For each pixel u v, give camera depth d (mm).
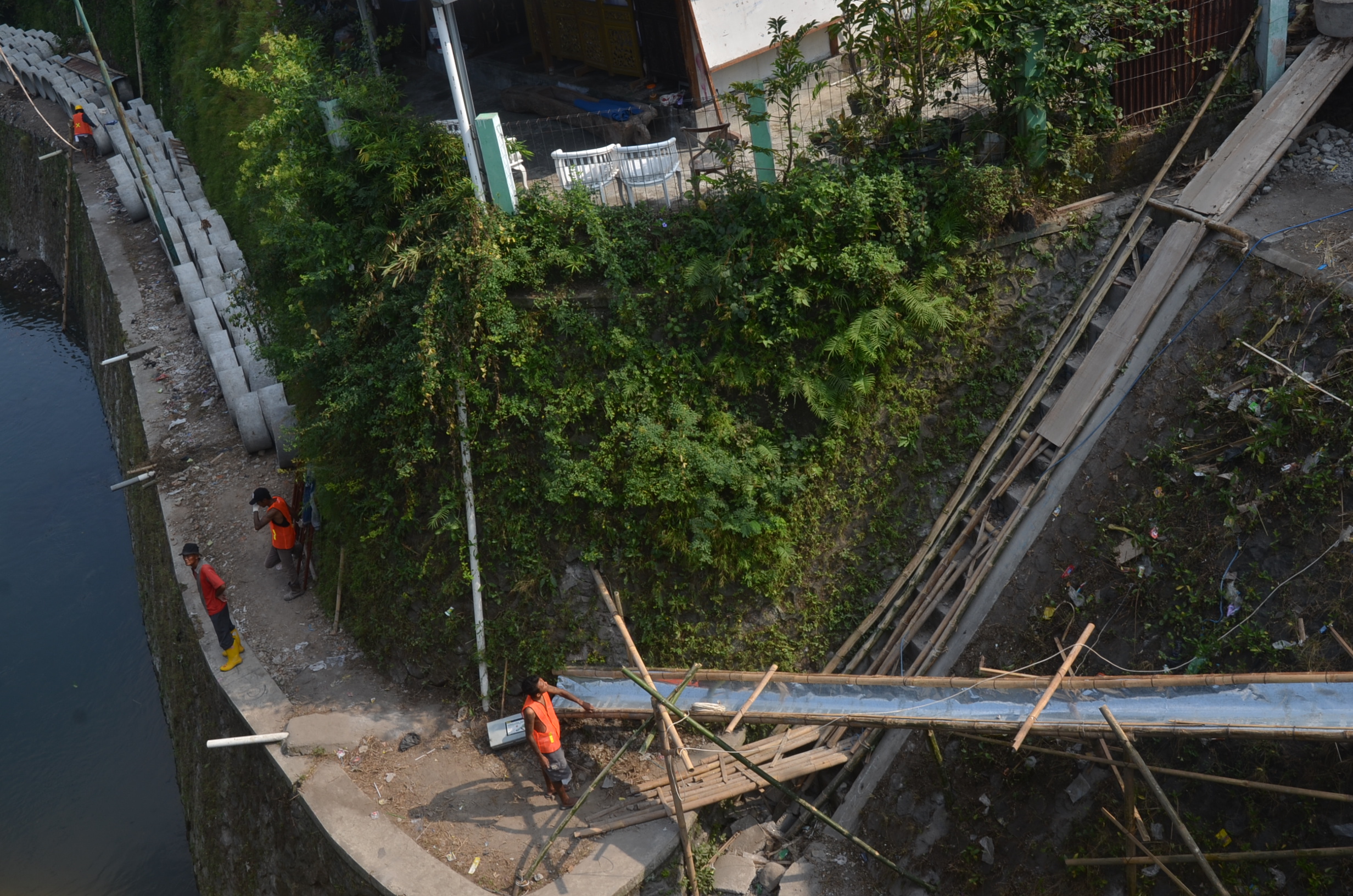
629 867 9328
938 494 10992
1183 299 9914
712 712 9711
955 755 9602
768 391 10945
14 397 24656
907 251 10695
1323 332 8883
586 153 11664
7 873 13438
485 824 9875
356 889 9586
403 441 11438
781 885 9594
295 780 10367
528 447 11250
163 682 15375
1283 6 10430
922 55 10742
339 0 17469
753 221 10750
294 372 12336
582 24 15750
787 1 13922
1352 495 8148
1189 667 8562
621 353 10984
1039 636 9547
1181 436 9391
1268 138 10336
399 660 11680
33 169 31047
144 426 16844
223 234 19188
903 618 10578
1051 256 10977
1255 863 7711
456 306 11102
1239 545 8711
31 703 16172
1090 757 8242
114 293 21281
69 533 19906
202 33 23297
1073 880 8438
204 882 12469
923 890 9227
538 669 11000
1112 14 10438
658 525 10766
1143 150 10992
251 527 14164
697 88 13695
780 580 10906
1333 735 6613
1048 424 10422
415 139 12125
